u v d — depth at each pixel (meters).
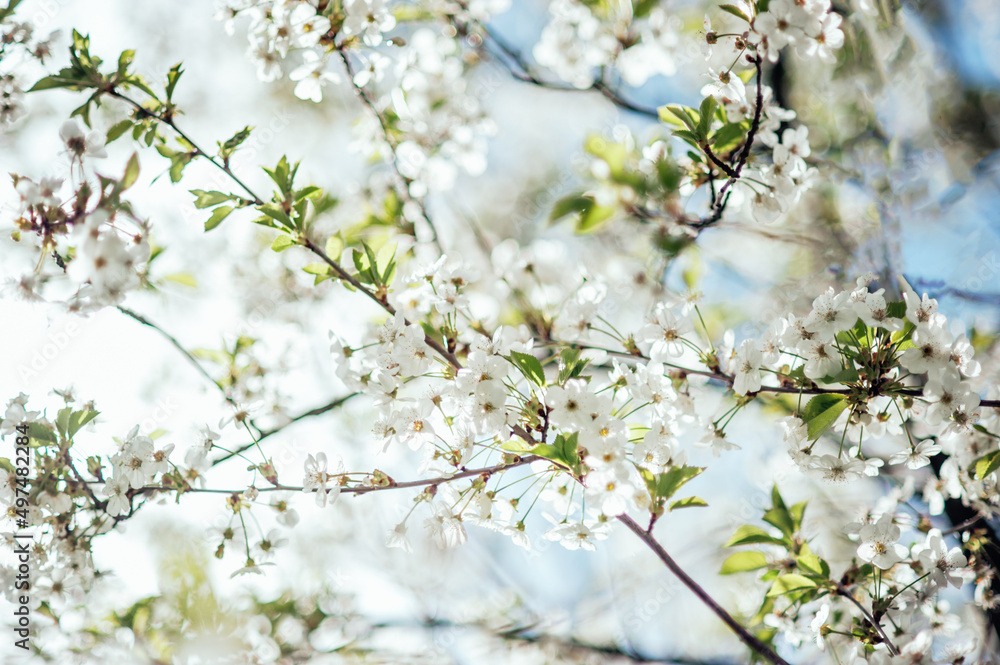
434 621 1.78
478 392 1.38
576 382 1.37
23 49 1.49
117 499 1.44
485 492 1.40
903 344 1.38
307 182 1.68
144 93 1.45
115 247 1.35
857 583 1.46
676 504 1.39
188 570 1.57
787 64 1.63
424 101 1.61
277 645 1.59
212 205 1.43
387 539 1.41
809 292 1.63
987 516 1.45
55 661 1.53
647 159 1.45
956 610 1.50
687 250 1.55
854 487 1.69
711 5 1.64
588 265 1.58
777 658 1.38
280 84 2.07
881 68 1.61
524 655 1.83
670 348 1.43
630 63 1.59
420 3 1.62
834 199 1.65
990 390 1.42
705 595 1.39
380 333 1.41
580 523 1.39
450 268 1.43
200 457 1.46
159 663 1.54
